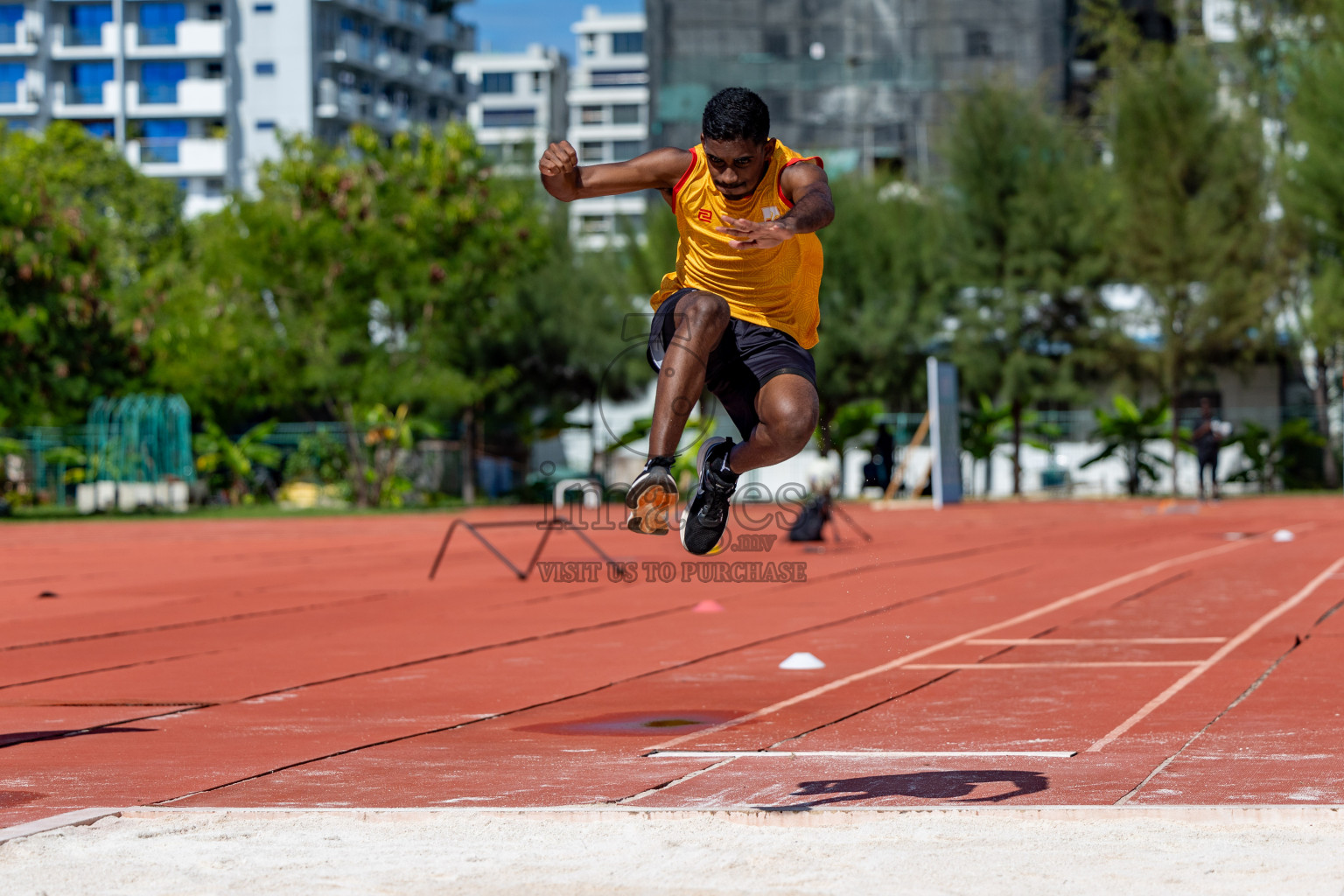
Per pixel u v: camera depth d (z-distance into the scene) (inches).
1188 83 2598.4
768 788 326.6
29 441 2566.4
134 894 238.5
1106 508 2139.5
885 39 4473.4
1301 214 2384.4
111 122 5546.3
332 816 297.3
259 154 5595.5
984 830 277.3
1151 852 256.4
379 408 2429.9
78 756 390.0
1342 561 1000.2
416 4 6304.1
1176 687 478.3
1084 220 2566.4
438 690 517.0
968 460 2709.2
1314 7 2593.5
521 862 258.2
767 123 283.1
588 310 2662.4
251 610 829.8
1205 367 2625.5
